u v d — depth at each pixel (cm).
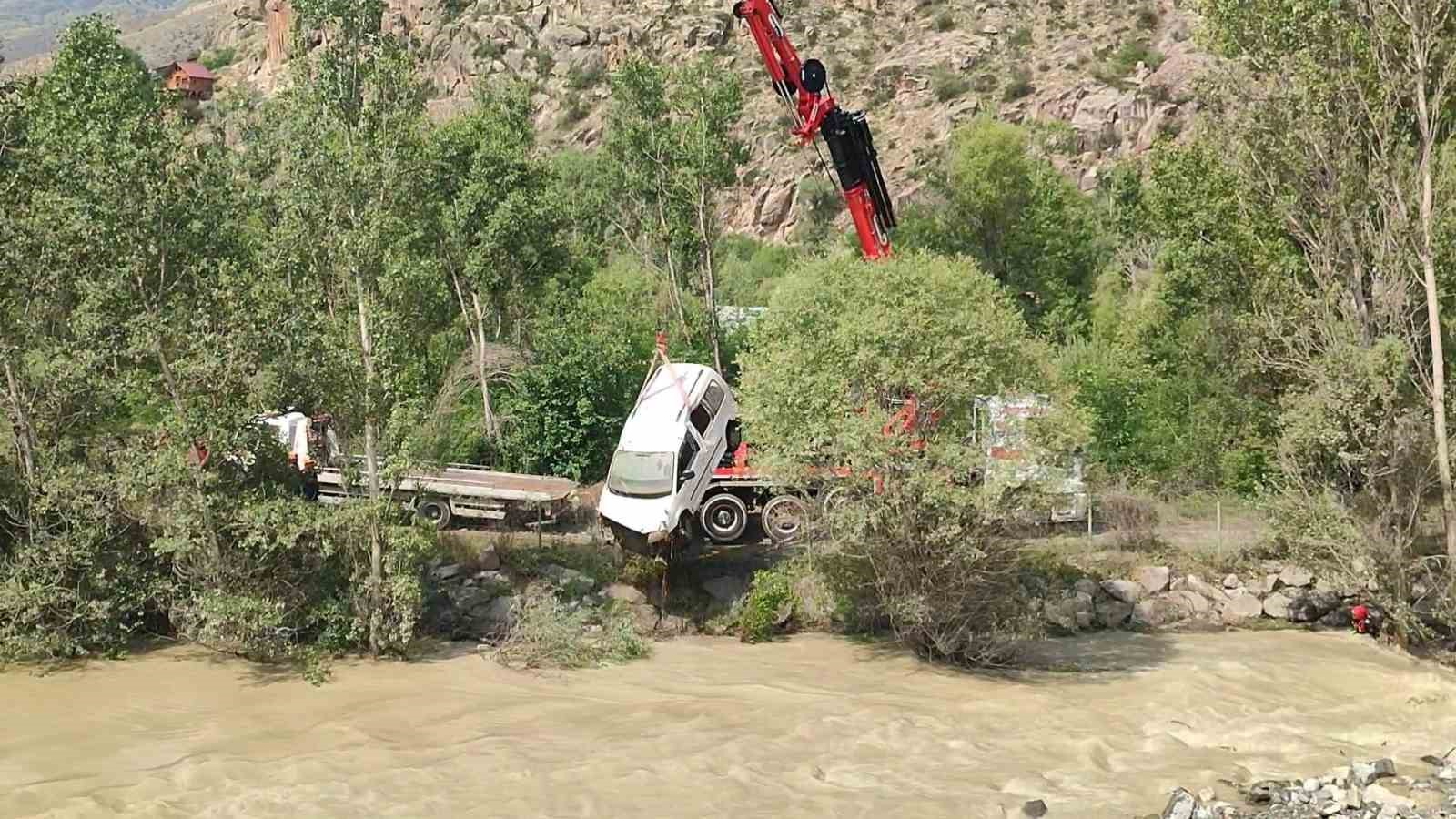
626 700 2131
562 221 4047
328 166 2362
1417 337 2427
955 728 1959
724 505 2778
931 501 2162
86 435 2466
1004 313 2312
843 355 2242
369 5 2406
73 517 2311
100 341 2273
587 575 2669
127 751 1850
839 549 2308
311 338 2303
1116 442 3494
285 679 2241
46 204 2273
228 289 2291
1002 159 4912
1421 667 2392
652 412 2764
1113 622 2705
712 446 2794
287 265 2364
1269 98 2575
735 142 4094
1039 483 2202
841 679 2275
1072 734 1931
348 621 2397
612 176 4294
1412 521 2402
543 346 3622
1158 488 3331
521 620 2464
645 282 4694
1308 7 2489
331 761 1772
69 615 2309
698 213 4062
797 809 1598
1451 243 2448
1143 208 4341
